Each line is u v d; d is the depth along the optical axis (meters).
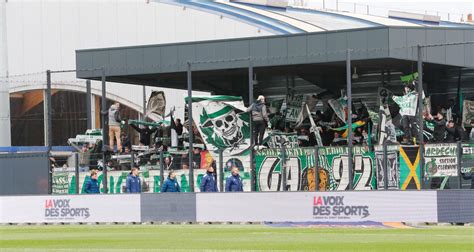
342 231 37.72
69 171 55.97
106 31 84.69
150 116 75.81
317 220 43.75
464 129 58.19
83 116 83.81
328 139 57.34
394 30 52.31
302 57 54.44
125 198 49.66
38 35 84.88
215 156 53.94
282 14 80.50
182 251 28.31
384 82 61.38
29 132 84.38
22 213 53.34
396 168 47.56
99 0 84.88
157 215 48.53
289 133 56.88
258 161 52.06
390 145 47.81
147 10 83.81
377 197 42.16
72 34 84.81
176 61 58.34
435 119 54.28
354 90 62.81
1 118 70.50
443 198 40.69
